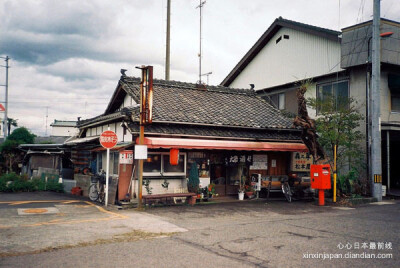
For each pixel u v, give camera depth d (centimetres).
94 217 1002
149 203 1235
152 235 788
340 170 1698
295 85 1997
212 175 1479
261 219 1012
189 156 1394
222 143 1317
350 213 1131
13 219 952
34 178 1922
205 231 834
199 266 568
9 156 2594
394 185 1997
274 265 578
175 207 1220
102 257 612
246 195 1485
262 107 1838
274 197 1565
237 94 1936
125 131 1379
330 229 866
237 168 1527
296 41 2033
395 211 1174
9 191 1689
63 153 2009
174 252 649
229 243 718
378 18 1434
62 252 641
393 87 1698
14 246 675
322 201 1324
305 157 1652
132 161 1247
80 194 1609
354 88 1659
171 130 1335
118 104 1717
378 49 1437
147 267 561
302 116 1392
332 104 1520
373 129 1448
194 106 1577
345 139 1382
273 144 1445
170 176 1333
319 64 1869
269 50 2245
